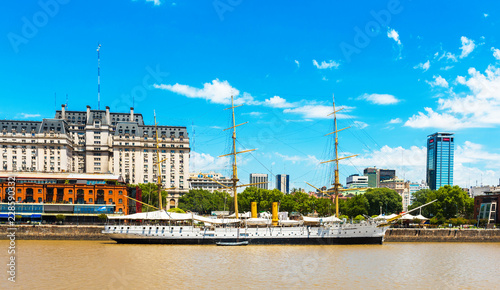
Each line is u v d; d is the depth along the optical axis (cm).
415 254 10675
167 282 7112
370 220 12862
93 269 8088
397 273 8138
